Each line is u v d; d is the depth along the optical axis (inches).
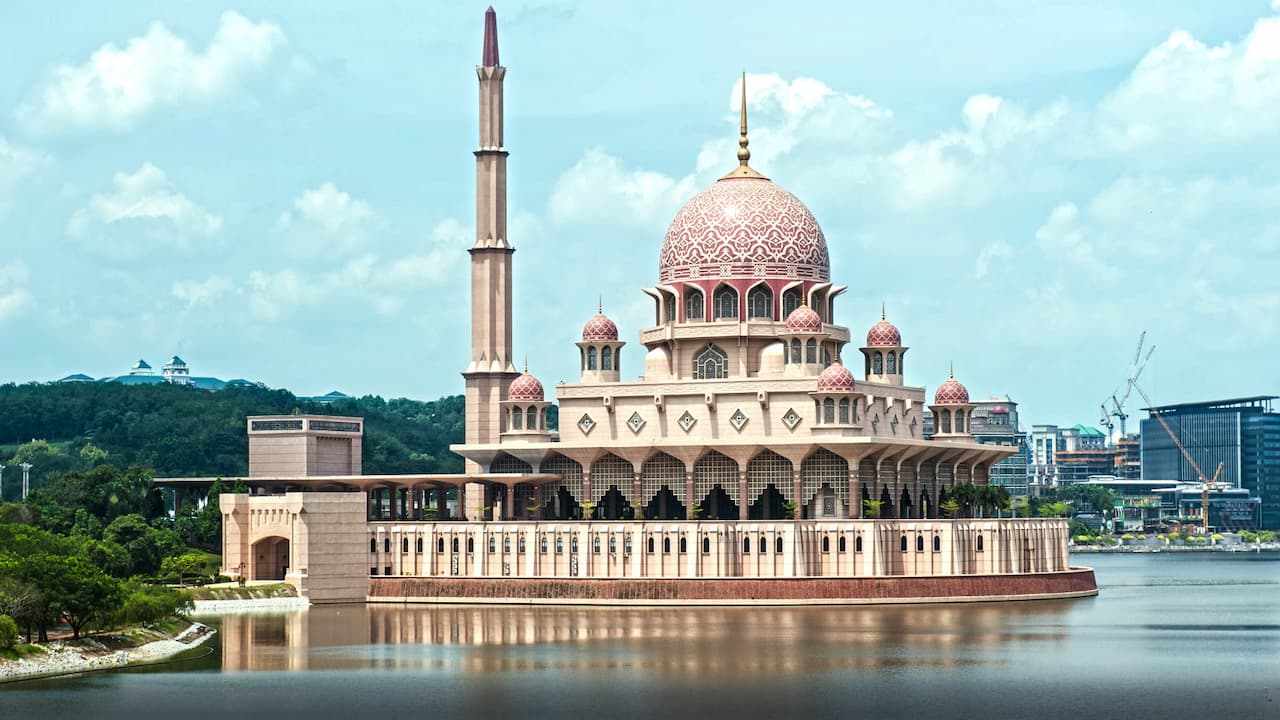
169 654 7800.2
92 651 7623.0
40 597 7450.8
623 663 7465.6
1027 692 6756.9
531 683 6948.8
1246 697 6668.3
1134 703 6530.5
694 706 6441.9
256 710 6368.1
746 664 7426.2
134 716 6250.0
